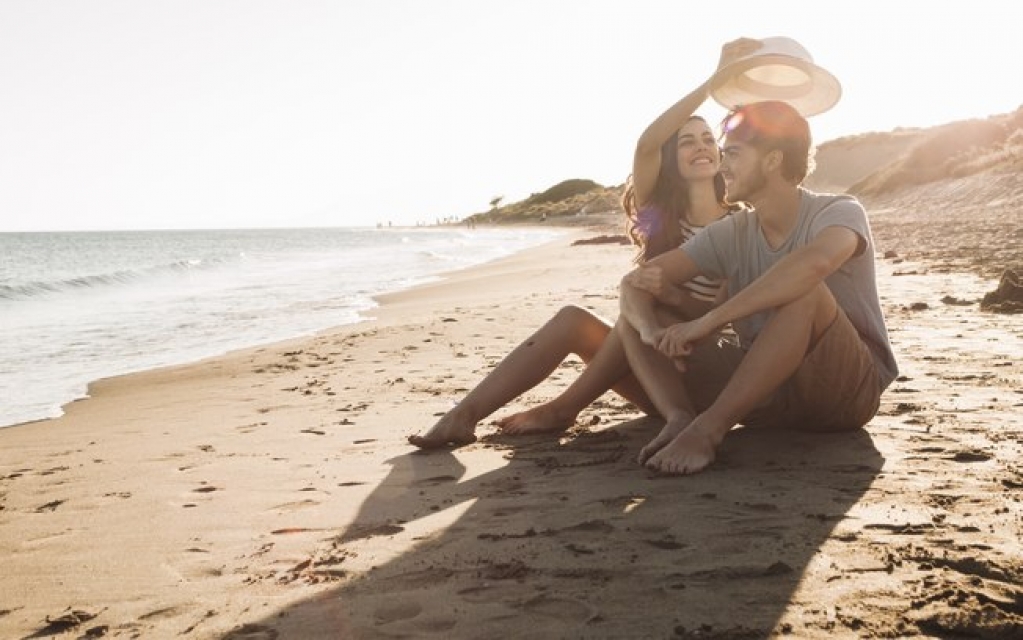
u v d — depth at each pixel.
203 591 2.14
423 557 2.24
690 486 2.70
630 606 1.83
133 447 4.29
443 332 8.55
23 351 9.35
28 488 3.51
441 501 2.78
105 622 1.99
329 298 15.21
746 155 2.94
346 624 1.85
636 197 3.64
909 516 2.31
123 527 2.80
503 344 7.55
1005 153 30.06
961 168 32.12
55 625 1.99
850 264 3.06
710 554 2.11
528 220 107.62
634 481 2.81
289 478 3.28
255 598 2.06
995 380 4.28
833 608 1.75
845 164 65.12
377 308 12.77
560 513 2.54
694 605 1.81
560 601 1.89
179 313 13.31
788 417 3.25
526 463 3.19
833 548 2.09
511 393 3.62
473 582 2.04
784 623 1.70
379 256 36.34
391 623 1.84
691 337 2.93
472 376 5.80
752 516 2.38
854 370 3.01
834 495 2.53
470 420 3.58
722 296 3.31
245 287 18.89
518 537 2.34
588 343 3.67
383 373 6.20
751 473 2.81
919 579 1.88
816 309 2.86
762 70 3.15
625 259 21.50
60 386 7.04
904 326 6.45
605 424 3.82
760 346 2.91
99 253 51.41
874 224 25.25
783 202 3.00
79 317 13.02
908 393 4.05
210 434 4.45
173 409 5.49
